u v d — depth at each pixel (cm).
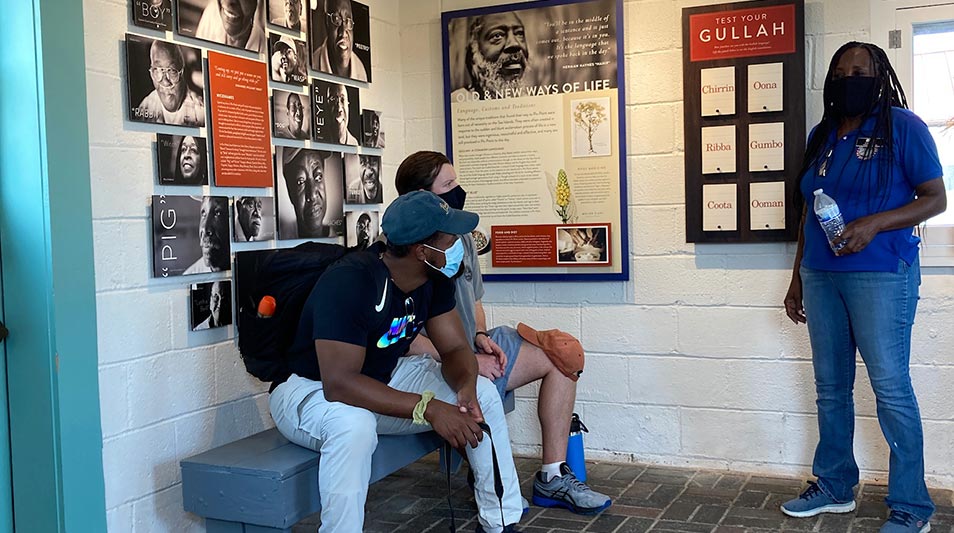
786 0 365
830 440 326
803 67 364
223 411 327
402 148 441
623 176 397
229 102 324
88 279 271
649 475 387
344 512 256
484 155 421
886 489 357
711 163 381
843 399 322
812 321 322
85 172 270
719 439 392
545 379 350
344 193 390
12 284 266
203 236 313
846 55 305
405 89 441
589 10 399
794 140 367
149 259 295
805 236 324
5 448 272
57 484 265
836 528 314
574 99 404
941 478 359
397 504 359
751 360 384
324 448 260
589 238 405
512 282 424
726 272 385
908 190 300
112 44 281
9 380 270
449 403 283
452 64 425
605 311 408
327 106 378
